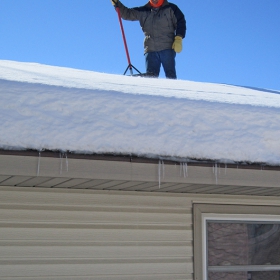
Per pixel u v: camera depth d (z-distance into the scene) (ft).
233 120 14.07
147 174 11.86
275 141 13.69
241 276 15.94
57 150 11.02
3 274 13.48
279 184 13.12
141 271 14.76
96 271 14.33
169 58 28.86
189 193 15.55
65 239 14.11
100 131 11.90
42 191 13.99
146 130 12.56
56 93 12.76
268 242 16.40
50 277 13.89
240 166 12.69
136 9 29.40
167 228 15.19
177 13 28.81
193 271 15.28
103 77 21.44
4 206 13.62
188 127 13.23
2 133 10.85
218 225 15.94
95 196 14.51
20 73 17.10
